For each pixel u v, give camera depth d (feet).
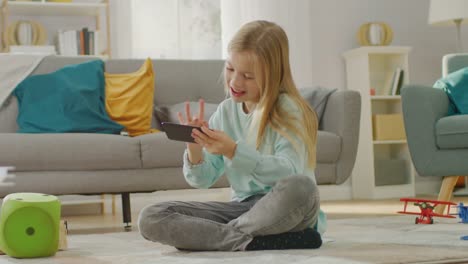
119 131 11.29
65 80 11.49
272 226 5.74
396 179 16.67
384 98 16.56
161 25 16.43
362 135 16.56
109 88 11.80
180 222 6.02
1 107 11.40
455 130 10.44
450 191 10.81
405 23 17.98
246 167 5.57
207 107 11.85
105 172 9.98
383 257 5.28
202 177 6.13
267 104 5.87
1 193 9.61
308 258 5.27
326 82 17.37
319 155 10.77
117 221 12.25
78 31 15.26
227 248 5.95
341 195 16.87
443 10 16.17
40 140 9.73
